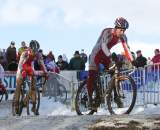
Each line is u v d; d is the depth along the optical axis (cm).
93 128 493
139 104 1129
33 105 969
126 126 484
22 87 967
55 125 522
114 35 728
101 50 740
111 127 486
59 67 1636
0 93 1385
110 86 755
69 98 1351
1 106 1308
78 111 783
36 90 969
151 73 1125
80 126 509
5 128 534
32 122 545
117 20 726
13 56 1528
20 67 955
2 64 1534
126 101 746
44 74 1002
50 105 1347
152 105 1162
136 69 1130
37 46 950
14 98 963
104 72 763
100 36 740
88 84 759
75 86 1281
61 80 1387
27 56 947
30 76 960
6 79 1498
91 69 756
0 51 1551
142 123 495
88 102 764
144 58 1403
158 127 482
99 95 761
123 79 746
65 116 571
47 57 1530
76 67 1591
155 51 1410
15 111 965
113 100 756
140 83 1132
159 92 1116
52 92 1399
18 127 532
